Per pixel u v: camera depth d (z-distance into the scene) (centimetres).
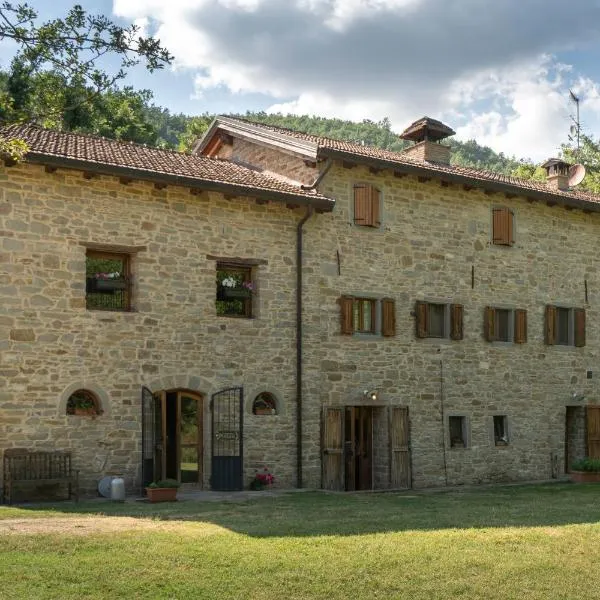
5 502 1352
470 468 1933
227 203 1633
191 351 1568
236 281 1664
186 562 934
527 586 923
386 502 1436
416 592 891
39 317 1418
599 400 2212
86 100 947
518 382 2044
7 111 936
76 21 884
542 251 2122
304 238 1723
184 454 1580
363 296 1792
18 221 1411
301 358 1694
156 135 2992
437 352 1902
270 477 1630
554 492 1705
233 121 2012
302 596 864
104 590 850
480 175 2042
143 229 1533
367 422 1850
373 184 1827
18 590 836
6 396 1379
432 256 1908
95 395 1466
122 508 1284
